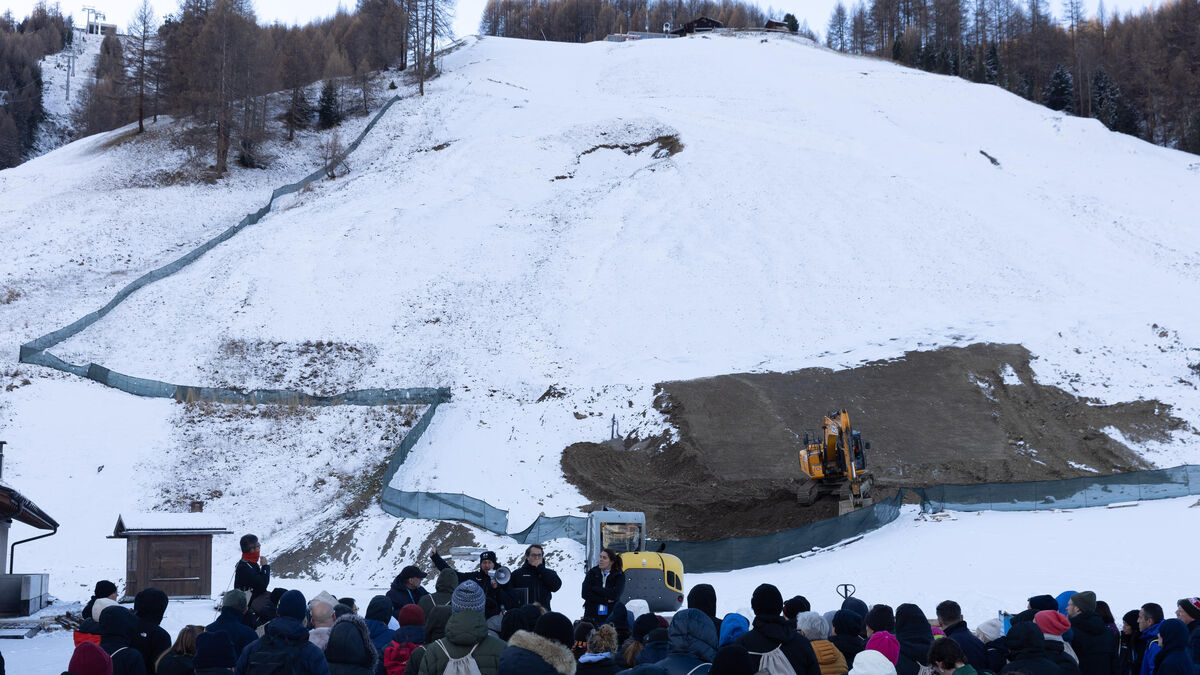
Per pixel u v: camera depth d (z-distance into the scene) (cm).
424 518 3634
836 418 3312
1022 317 5169
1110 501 2973
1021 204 6738
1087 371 4572
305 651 787
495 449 4347
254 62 9369
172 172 8569
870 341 5094
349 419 4712
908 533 2783
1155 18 16162
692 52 11706
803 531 2812
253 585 1216
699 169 7331
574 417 4616
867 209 6512
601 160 8244
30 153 17212
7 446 4275
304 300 5934
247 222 7338
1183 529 2486
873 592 2145
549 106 9719
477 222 7044
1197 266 5828
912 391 4450
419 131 9412
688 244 6272
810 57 11806
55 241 6969
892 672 698
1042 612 877
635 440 4362
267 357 5378
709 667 773
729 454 4022
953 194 6800
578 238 6631
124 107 11056
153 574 2458
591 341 5381
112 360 5272
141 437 4475
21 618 2003
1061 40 15162
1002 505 3045
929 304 5478
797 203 6662
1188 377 4491
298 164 9119
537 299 5919
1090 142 8588
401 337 5591
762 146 7738
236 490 4184
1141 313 5053
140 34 10362
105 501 4022
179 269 6481
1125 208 6844
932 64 13300
